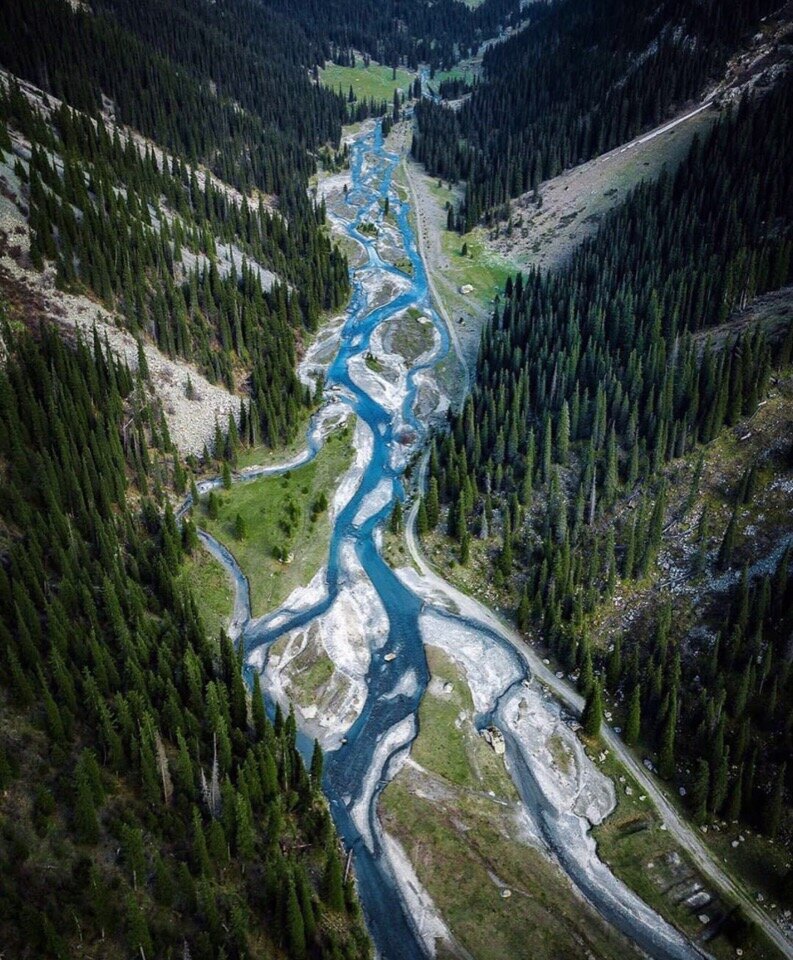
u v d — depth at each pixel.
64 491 89.69
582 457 110.69
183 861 61.97
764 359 104.12
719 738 73.94
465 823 75.81
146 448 105.94
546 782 80.06
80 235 119.69
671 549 97.94
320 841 69.31
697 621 90.75
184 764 64.75
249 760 68.25
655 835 75.25
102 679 70.31
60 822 60.25
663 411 103.88
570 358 118.75
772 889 70.69
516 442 112.25
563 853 74.38
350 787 78.75
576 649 90.94
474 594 101.56
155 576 89.81
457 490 111.00
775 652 82.88
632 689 86.06
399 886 70.44
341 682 89.06
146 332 122.62
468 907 69.19
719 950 66.88
